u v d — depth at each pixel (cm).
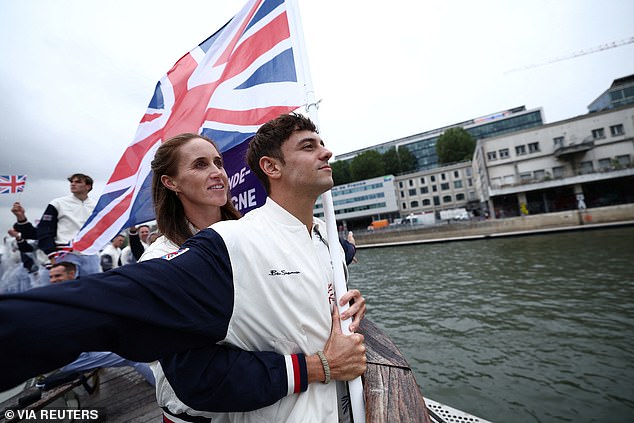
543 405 525
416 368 711
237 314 90
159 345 74
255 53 203
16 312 55
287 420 92
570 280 1248
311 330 101
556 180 3206
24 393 347
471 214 5172
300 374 91
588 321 842
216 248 90
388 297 1390
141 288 70
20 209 448
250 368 85
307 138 115
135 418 270
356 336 105
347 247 198
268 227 108
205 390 84
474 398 568
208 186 158
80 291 63
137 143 310
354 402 108
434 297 1280
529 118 6259
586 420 483
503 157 3597
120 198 313
